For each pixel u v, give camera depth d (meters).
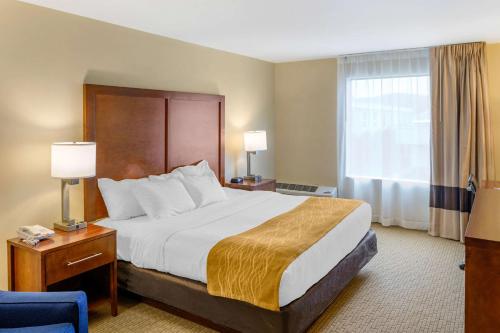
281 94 6.26
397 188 5.42
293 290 2.41
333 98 5.82
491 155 4.64
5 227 2.96
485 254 1.41
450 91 4.79
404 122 5.24
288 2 3.11
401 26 3.89
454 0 3.10
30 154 3.09
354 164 5.64
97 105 3.54
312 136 6.05
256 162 5.98
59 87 3.27
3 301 2.02
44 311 2.01
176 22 3.69
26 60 3.03
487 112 4.62
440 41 4.61
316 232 2.97
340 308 3.10
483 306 1.43
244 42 4.62
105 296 3.17
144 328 2.80
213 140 4.98
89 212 3.52
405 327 2.80
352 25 3.85
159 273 2.91
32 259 2.53
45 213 3.21
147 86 4.07
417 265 4.02
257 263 2.47
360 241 3.63
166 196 3.57
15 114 2.98
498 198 2.44
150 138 4.08
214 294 2.57
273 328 2.36
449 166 4.84
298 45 4.82
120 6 3.17
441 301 3.21
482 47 4.57
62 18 3.27
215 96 4.96
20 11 2.98
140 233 3.08
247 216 3.48
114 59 3.72
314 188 5.92
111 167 3.69
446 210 4.89
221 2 3.10
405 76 5.18
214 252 2.63
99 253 2.84
